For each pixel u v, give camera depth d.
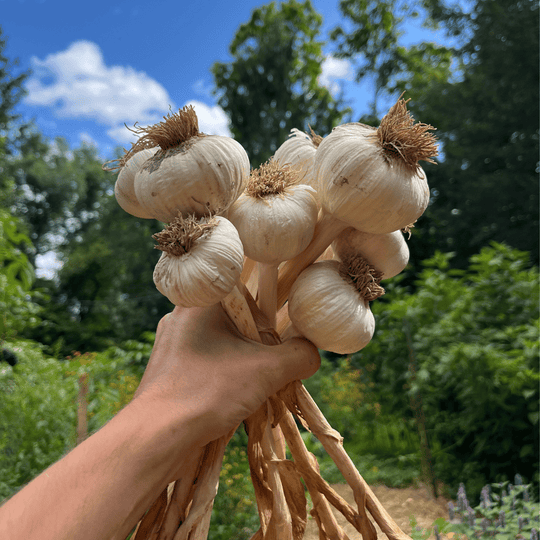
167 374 0.85
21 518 0.64
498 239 12.13
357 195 0.83
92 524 0.66
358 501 0.97
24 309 3.75
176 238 0.78
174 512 0.90
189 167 0.78
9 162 23.39
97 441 0.74
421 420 4.30
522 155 12.30
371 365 5.48
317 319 0.91
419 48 17.44
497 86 12.75
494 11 13.19
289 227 0.85
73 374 5.16
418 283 5.38
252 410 0.85
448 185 13.42
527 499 2.50
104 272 20.20
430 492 3.96
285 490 1.02
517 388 3.56
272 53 17.33
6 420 3.45
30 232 24.14
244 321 0.93
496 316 4.40
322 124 17.50
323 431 0.99
